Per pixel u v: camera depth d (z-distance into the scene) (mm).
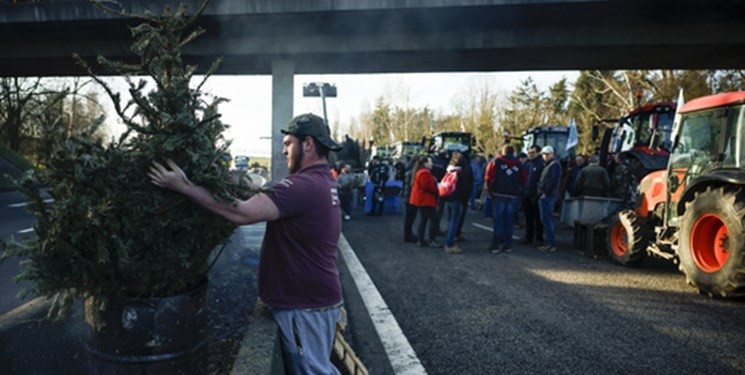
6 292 4777
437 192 8438
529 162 8922
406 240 8953
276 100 17141
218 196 1772
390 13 14500
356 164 17938
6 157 20672
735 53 16281
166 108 1732
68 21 15258
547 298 4926
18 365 2082
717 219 4949
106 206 1607
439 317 4258
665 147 10719
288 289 2162
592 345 3588
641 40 15195
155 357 1789
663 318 4258
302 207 2078
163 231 1764
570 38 15438
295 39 16469
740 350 3494
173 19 1776
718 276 4754
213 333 2957
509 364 3232
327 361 2238
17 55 17984
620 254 6848
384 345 3539
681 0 13133
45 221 1680
